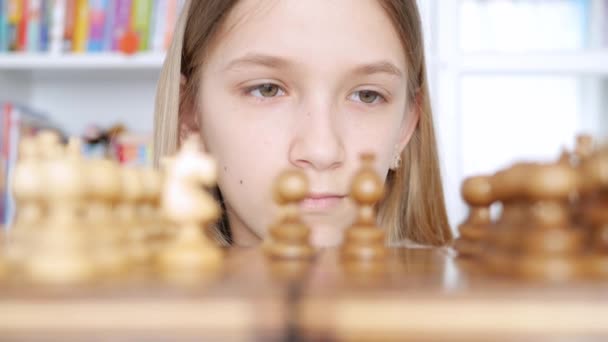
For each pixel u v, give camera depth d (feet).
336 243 1.58
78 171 1.06
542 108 2.64
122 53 2.33
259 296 0.95
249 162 1.64
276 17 1.60
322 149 1.54
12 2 2.38
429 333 0.95
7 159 2.33
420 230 2.02
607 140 1.08
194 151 1.11
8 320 0.95
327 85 1.60
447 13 2.29
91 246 1.02
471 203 1.24
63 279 0.99
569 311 0.95
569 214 1.07
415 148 2.01
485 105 2.65
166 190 1.10
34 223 1.06
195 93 1.84
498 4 2.44
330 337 0.95
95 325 0.95
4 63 2.35
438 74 2.29
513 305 0.95
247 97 1.65
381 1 1.66
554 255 1.01
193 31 1.84
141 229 1.13
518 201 1.10
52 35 2.38
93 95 2.82
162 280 1.00
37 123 2.52
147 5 2.35
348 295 0.96
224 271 1.06
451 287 0.98
